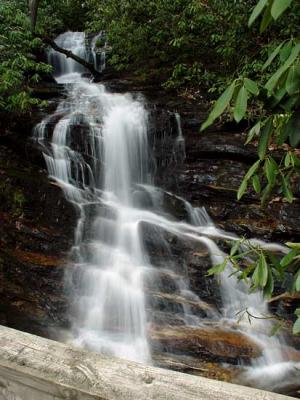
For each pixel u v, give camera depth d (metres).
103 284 4.74
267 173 1.36
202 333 4.21
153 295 4.63
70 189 6.10
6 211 5.34
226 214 5.80
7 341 1.15
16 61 6.50
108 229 5.54
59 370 1.04
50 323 4.43
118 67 9.42
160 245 5.30
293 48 0.98
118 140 6.86
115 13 8.70
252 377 3.77
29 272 4.76
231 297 4.62
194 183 6.30
